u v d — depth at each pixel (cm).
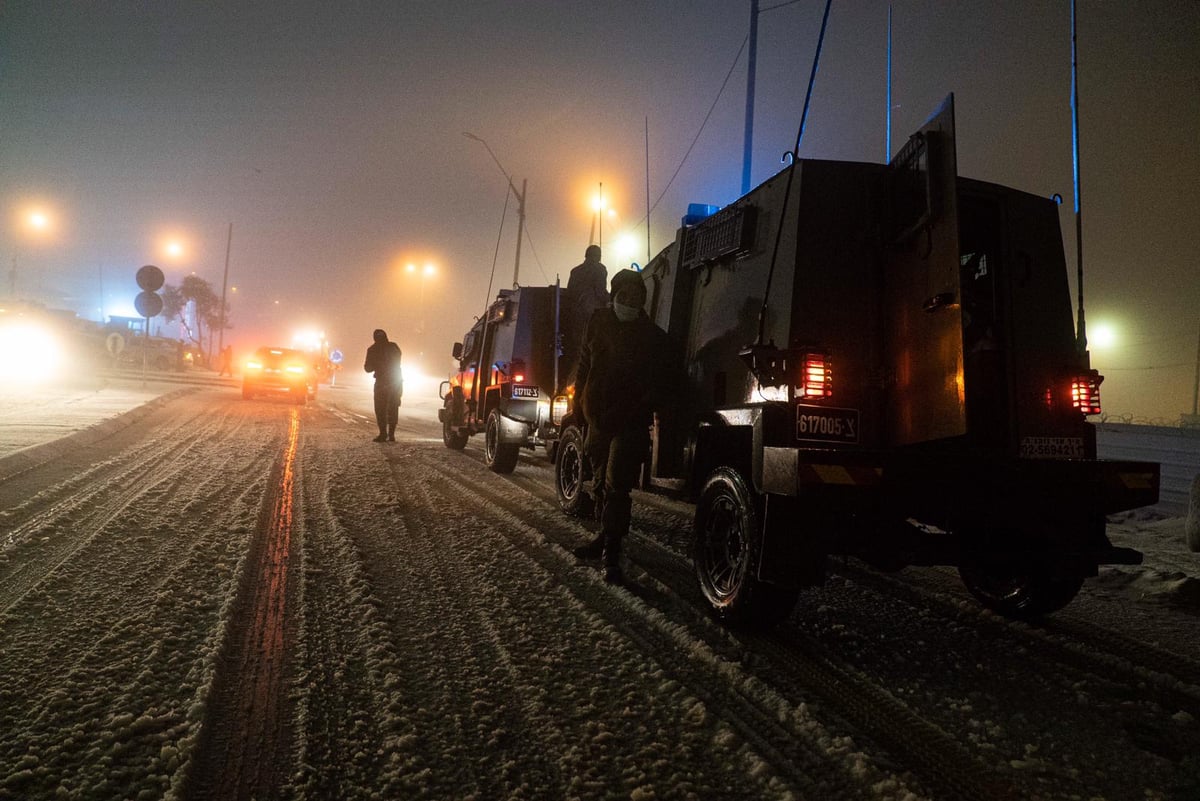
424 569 477
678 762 251
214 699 281
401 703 282
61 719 255
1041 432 386
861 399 378
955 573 552
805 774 247
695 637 373
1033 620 434
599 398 481
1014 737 283
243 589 414
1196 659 378
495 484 878
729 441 445
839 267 387
